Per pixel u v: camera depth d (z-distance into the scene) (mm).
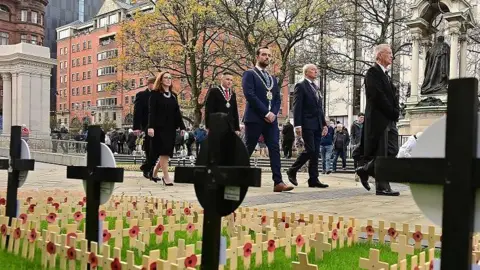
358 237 4633
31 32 76125
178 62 26406
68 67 102500
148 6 33250
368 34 30422
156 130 10258
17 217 4633
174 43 26344
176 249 3145
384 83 8188
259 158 24969
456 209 2111
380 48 8242
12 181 4613
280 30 22406
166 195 8383
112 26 92562
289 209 6484
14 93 35219
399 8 27781
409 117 19969
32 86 35312
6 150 27906
